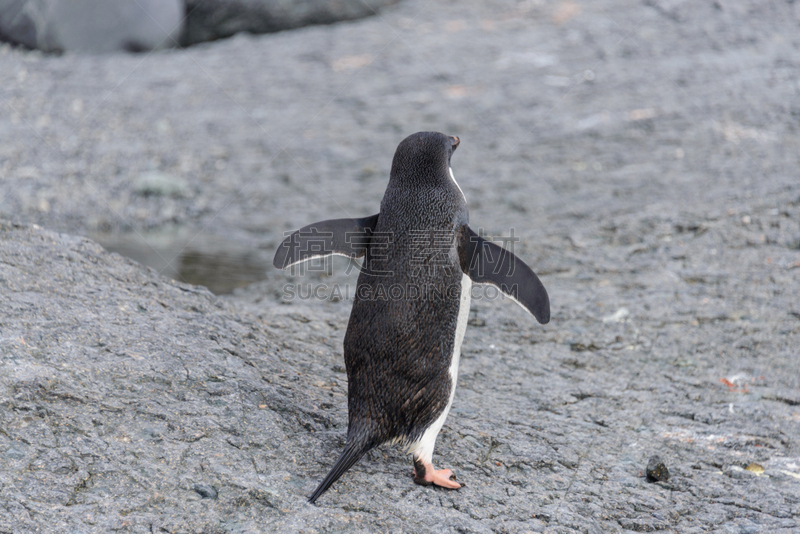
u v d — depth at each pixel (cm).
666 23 2764
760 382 842
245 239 1455
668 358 904
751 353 909
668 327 977
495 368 856
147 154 1877
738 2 2825
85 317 665
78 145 1878
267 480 528
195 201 1645
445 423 680
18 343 597
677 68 2319
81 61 2509
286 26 2981
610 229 1321
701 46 2484
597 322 993
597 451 684
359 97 2319
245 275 1253
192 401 590
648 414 771
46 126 1969
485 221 1455
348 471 565
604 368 882
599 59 2495
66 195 1602
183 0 2769
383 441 533
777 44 2408
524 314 1019
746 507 607
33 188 1611
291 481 533
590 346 934
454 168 1780
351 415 534
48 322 638
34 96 2162
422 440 546
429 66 2555
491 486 588
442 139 583
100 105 2148
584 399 798
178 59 2636
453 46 2747
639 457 683
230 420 579
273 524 487
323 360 775
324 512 502
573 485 614
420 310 529
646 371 874
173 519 479
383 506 526
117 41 2630
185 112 2169
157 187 1662
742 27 2598
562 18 2978
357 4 3083
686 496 621
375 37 2884
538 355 905
